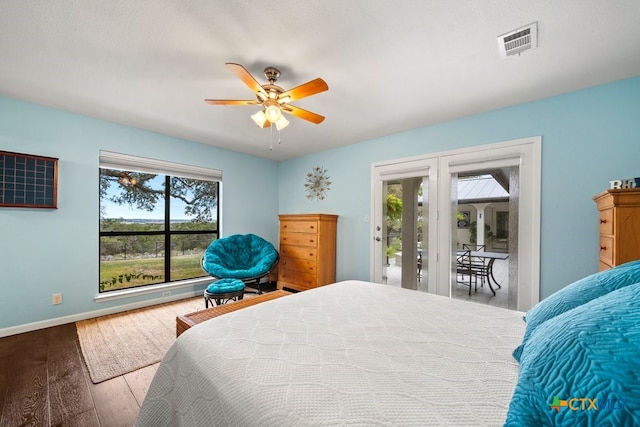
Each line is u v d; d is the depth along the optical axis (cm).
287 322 128
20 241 255
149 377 187
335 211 416
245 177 450
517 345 103
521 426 52
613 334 55
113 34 164
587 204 227
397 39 167
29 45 173
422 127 324
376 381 79
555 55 182
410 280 335
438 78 213
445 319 133
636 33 159
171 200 377
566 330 64
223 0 138
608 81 217
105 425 143
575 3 138
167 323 281
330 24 155
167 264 371
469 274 292
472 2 139
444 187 308
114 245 328
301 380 80
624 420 43
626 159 212
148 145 339
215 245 374
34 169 260
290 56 185
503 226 270
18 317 254
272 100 199
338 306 153
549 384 55
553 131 243
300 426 63
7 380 181
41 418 147
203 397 87
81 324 277
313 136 361
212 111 279
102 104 263
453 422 62
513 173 265
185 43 172
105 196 322
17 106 252
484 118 280
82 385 177
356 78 213
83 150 290
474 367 87
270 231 489
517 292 260
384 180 360
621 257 157
